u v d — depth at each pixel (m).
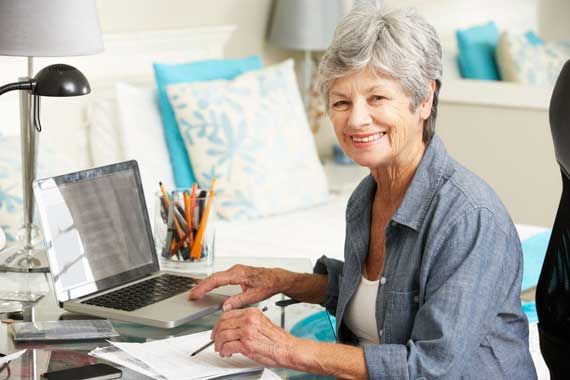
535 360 2.54
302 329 2.06
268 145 3.84
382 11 1.89
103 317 2.06
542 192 4.74
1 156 3.12
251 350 1.77
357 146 1.93
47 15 2.59
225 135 3.75
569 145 1.91
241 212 3.73
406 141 1.93
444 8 5.54
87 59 3.75
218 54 4.40
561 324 2.00
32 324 1.97
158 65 3.83
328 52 1.92
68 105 3.66
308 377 1.79
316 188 3.96
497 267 1.80
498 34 5.55
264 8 4.77
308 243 3.40
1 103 3.35
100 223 2.24
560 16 6.21
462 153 4.96
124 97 3.74
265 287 2.21
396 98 1.89
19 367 1.77
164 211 2.43
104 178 2.28
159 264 2.41
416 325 1.80
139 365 1.78
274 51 4.91
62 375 1.71
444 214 1.84
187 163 3.78
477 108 4.86
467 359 1.77
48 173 3.22
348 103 1.93
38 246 2.47
